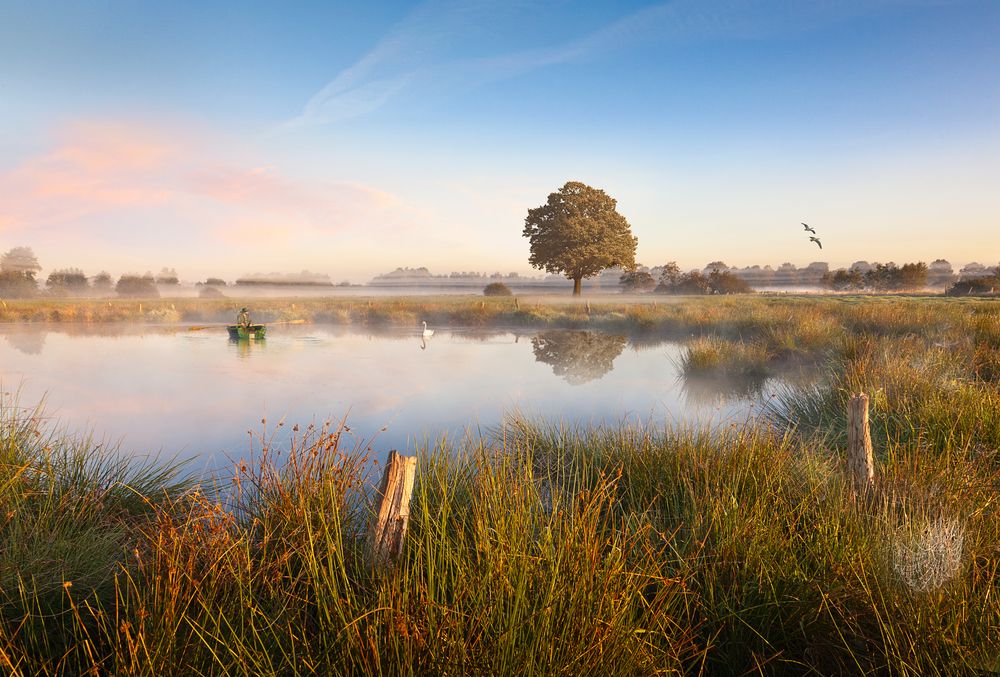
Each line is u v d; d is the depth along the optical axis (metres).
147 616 2.38
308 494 3.57
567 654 2.25
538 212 60.81
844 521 3.37
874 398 7.03
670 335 21.06
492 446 6.14
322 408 9.05
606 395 10.20
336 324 27.89
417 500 3.93
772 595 2.89
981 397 6.38
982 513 3.51
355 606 2.43
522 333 23.16
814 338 14.38
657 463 4.93
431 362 14.43
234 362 14.19
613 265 60.12
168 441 6.99
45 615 2.64
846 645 2.56
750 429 5.72
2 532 3.47
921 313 17.80
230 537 3.04
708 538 3.42
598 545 2.71
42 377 11.78
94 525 3.94
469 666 2.17
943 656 2.43
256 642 2.40
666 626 2.66
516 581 2.46
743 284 81.19
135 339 19.95
